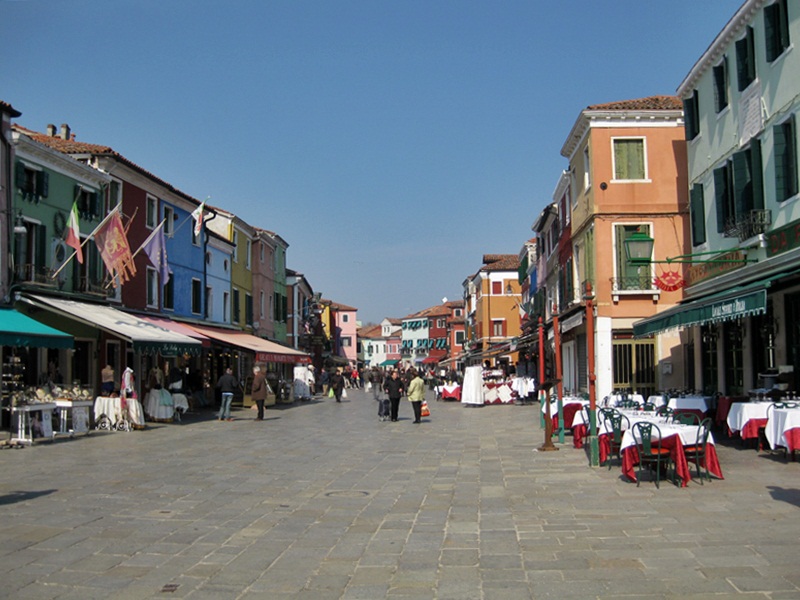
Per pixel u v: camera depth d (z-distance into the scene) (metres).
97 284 25.41
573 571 6.46
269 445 17.69
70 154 25.91
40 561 7.02
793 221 14.82
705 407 16.66
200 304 35.66
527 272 52.81
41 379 21.48
